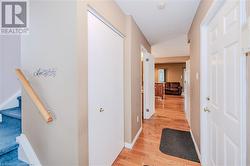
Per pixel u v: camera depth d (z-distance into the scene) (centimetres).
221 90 135
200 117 197
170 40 403
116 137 209
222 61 132
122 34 223
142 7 211
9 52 220
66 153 125
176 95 944
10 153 147
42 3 133
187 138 277
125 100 243
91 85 146
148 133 303
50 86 131
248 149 86
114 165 193
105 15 165
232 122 112
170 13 232
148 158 209
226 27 122
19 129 181
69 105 122
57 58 127
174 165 193
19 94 231
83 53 126
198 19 208
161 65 1043
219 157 142
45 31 132
